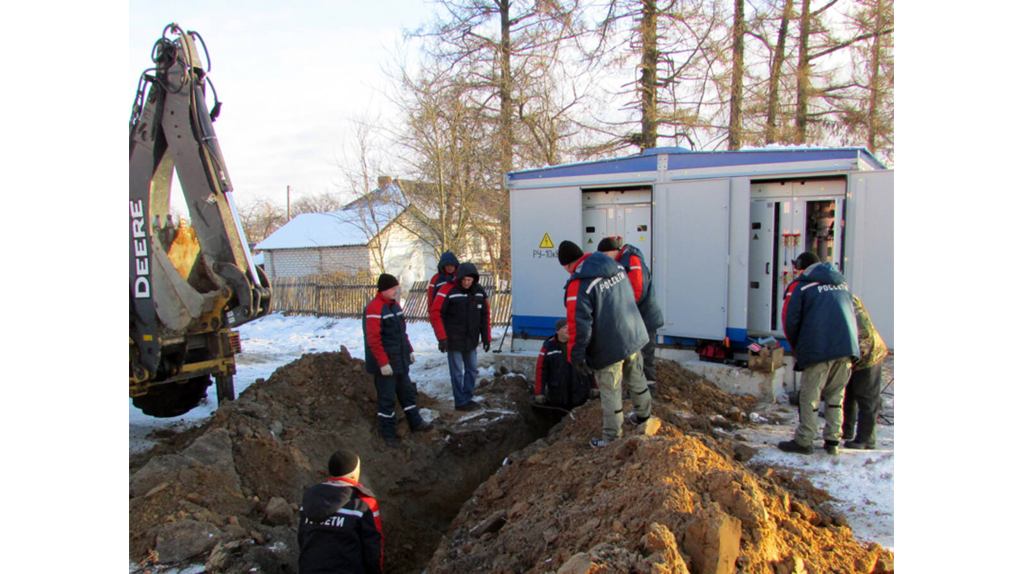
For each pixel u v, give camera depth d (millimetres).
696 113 15102
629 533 2822
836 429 4641
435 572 3424
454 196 16656
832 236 6688
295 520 4230
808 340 4559
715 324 7012
